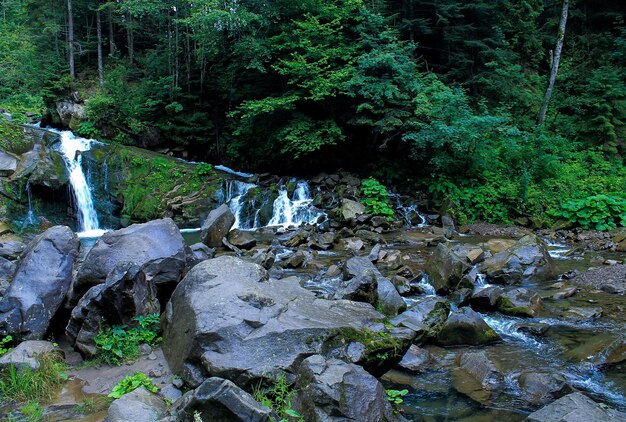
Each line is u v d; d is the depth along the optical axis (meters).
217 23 18.55
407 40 18.45
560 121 19.59
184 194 16.62
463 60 19.02
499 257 9.77
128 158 17.44
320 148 17.81
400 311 7.33
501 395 5.09
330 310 5.78
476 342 6.45
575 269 10.08
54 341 6.12
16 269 7.08
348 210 14.75
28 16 28.27
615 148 18.27
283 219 15.72
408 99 16.31
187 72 20.62
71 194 16.34
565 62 22.55
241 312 5.07
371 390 4.20
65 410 4.58
